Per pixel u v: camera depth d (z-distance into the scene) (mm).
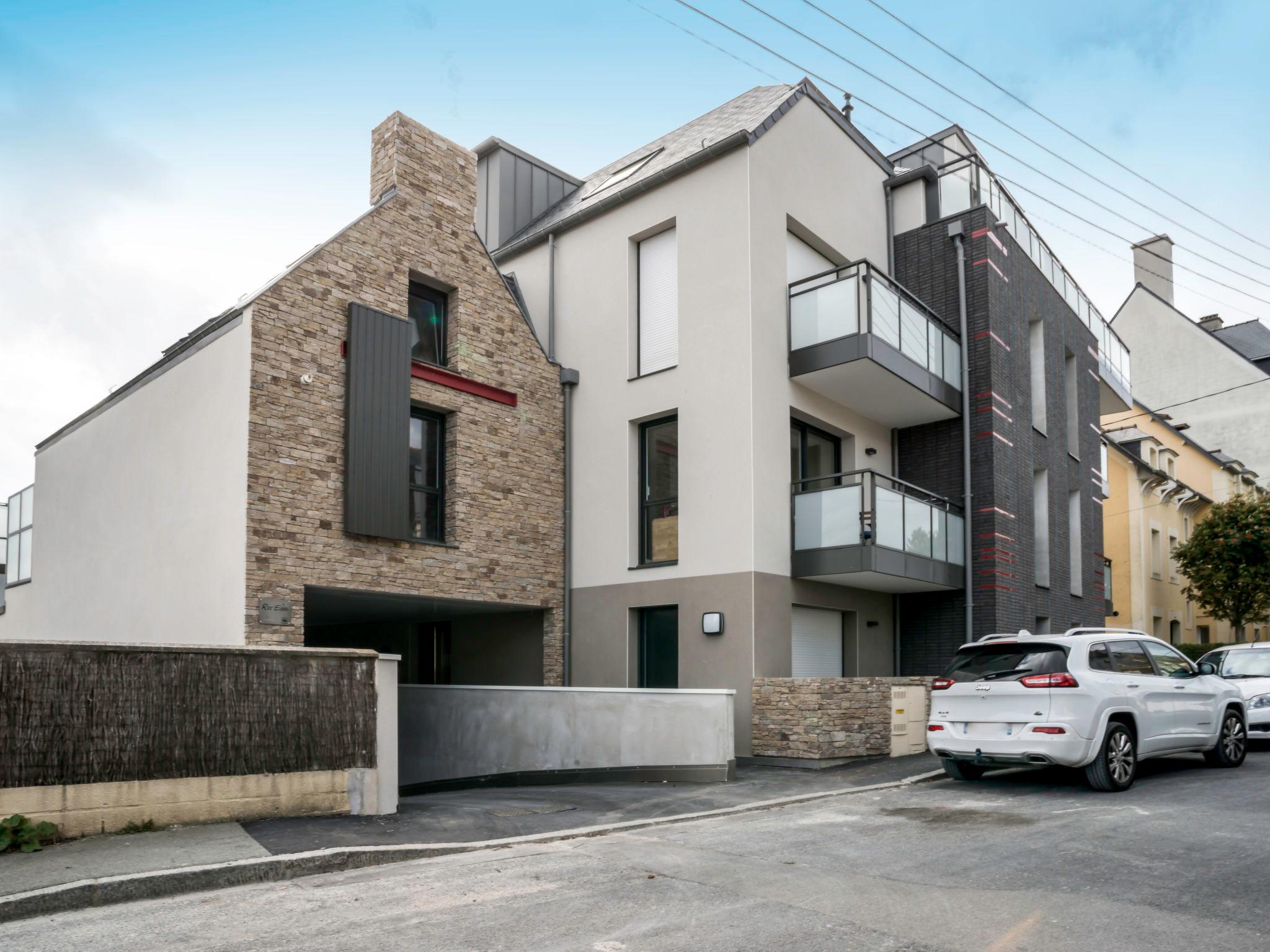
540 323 16516
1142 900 5598
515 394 14711
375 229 12891
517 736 12312
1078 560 20781
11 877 5859
